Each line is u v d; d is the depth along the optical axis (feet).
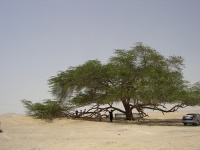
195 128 98.27
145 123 130.72
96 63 145.07
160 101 126.31
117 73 131.54
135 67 139.85
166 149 50.31
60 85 159.43
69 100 156.56
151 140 63.00
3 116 148.25
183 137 68.39
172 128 99.76
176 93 123.24
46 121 136.98
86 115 161.48
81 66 148.97
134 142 59.77
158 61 143.33
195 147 52.13
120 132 87.97
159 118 175.94
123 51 142.10
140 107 143.43
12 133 85.71
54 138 72.59
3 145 60.59
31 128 104.63
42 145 59.82
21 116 150.20
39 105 143.54
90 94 155.33
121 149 51.52
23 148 56.34
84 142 62.39
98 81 149.07
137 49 140.87
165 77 127.44
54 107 145.59
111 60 144.05
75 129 101.45
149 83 122.72
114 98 133.18
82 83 150.92
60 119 147.02
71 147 55.57
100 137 73.77
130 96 132.98
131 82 134.10
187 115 115.85
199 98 127.75
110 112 143.64
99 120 147.74
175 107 136.67
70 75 154.81
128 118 153.89
